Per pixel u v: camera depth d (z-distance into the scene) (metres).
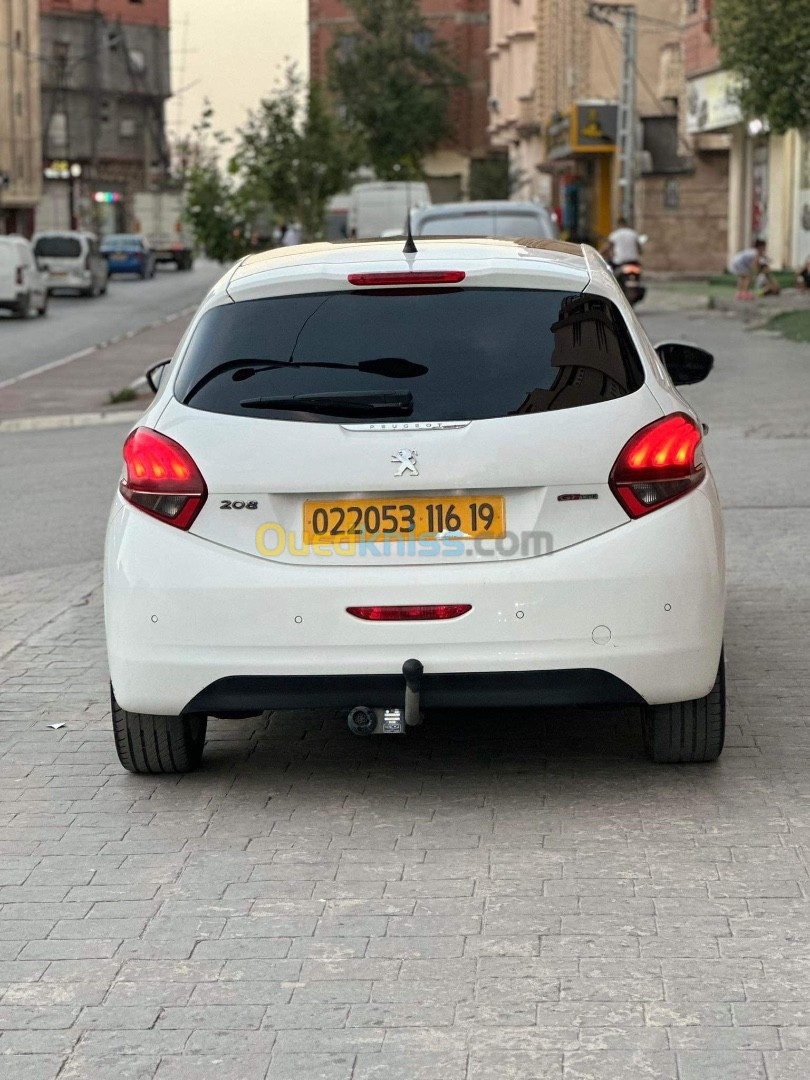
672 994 3.96
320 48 96.62
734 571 9.06
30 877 4.89
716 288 43.50
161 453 5.25
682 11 51.16
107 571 5.38
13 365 27.67
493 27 86.81
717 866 4.81
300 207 43.31
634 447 5.18
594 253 6.11
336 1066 3.67
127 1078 3.65
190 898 4.70
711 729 5.59
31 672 7.45
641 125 55.09
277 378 5.28
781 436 14.60
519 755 6.01
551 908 4.53
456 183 96.81
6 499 12.76
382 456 5.11
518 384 5.21
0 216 74.12
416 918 4.49
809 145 42.34
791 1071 3.57
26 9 74.62
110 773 5.93
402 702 5.17
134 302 47.84
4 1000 4.06
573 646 5.13
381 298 5.40
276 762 6.02
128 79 108.31
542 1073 3.60
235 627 5.17
